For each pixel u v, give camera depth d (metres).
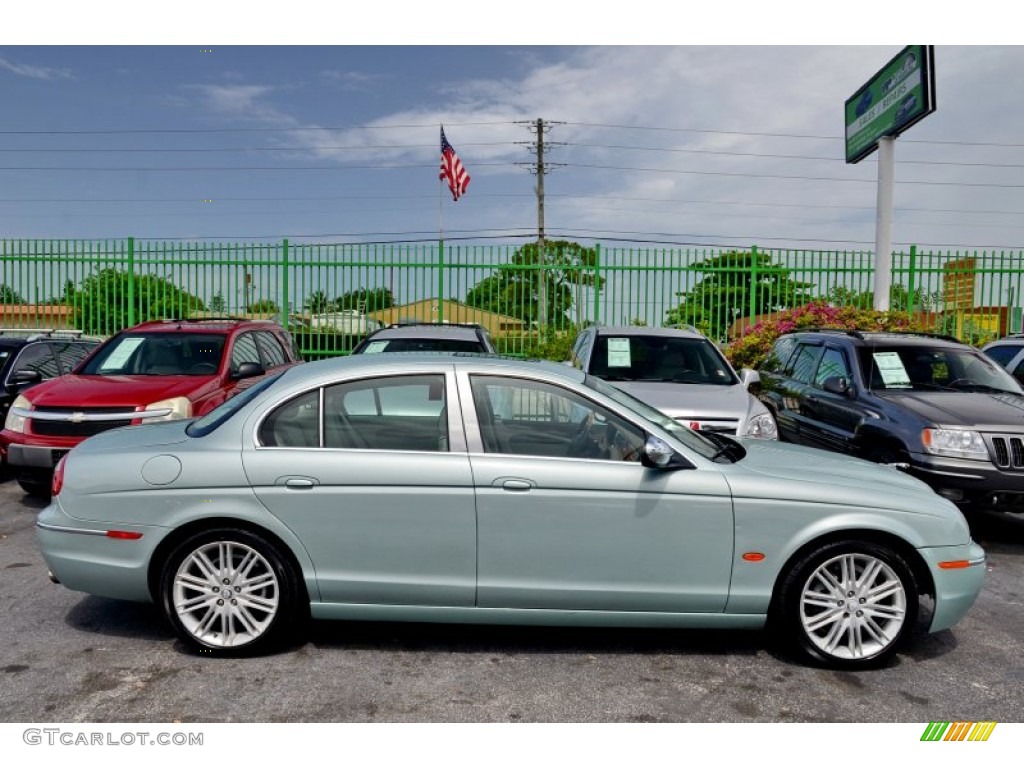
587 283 15.16
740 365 13.48
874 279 14.52
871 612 4.14
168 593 4.12
